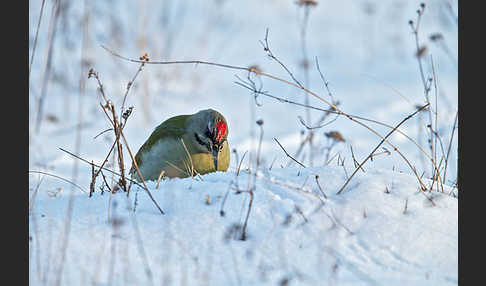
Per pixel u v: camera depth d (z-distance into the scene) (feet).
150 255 21.67
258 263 20.98
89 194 29.50
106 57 72.95
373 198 25.53
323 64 80.64
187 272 20.36
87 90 65.82
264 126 58.39
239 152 48.60
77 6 77.92
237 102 67.87
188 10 98.63
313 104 65.82
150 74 73.05
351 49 86.17
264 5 106.32
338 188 27.04
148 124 59.00
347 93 68.74
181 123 34.63
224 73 77.97
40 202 28.22
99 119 59.41
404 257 21.30
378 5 103.50
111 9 80.48
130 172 36.65
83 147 50.37
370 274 20.11
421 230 22.90
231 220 24.25
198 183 28.58
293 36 93.61
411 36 87.10
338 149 49.19
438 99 62.75
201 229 23.67
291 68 79.05
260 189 26.68
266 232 23.34
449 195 26.50
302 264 20.85
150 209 26.12
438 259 21.07
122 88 67.51
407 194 25.99
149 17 83.15
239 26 95.61
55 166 43.78
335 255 21.42
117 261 21.13
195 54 79.36
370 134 54.44
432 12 94.48
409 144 49.98
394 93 66.85
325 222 23.73
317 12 107.24
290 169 30.04
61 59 70.33
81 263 21.07
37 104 37.04
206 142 33.42
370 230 23.03
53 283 19.60
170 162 33.94
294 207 24.94
